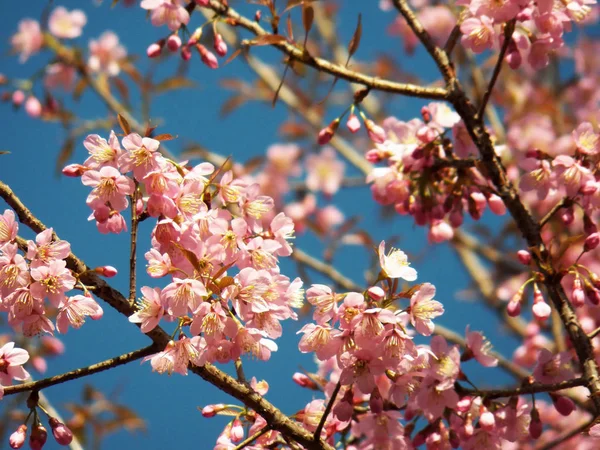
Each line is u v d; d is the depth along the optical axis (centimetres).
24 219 174
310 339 173
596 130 187
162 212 172
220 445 178
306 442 175
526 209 184
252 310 172
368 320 171
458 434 178
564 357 178
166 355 172
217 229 173
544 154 185
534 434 177
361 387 172
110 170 173
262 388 179
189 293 171
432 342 176
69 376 173
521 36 183
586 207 183
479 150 186
